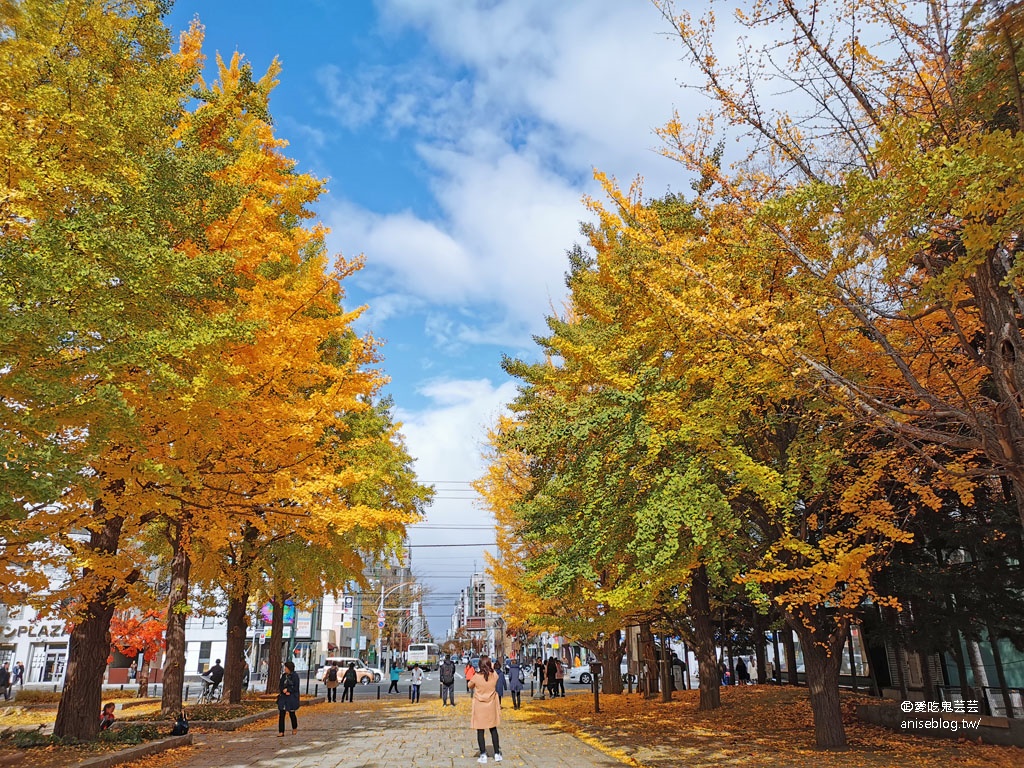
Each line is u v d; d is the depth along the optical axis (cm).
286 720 1858
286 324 1113
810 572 861
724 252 916
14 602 974
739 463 880
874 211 610
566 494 1397
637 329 993
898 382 867
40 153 724
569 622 1463
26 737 1158
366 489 2039
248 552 1950
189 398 817
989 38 605
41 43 770
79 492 948
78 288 676
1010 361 650
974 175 563
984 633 1394
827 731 1070
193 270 813
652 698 2105
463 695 3203
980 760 919
